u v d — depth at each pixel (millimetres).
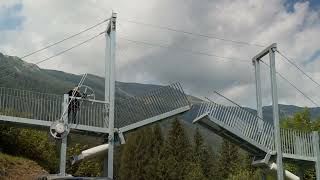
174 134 83938
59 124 27438
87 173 51781
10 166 27844
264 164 30703
